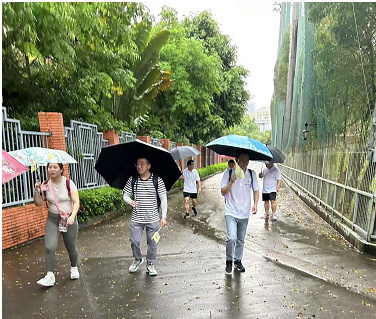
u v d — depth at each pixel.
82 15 6.14
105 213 8.58
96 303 3.74
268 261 5.34
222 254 5.68
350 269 5.01
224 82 23.45
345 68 6.97
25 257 5.17
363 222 6.32
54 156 4.03
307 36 10.23
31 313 3.48
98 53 9.54
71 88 9.80
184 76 18.53
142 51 13.59
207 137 25.12
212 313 3.58
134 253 4.62
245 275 4.69
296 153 16.38
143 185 4.46
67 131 8.29
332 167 8.72
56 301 3.76
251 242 6.50
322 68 8.43
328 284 4.43
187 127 23.84
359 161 6.75
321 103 9.27
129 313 3.54
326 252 5.88
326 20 7.82
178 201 12.27
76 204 4.13
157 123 19.47
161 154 4.29
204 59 18.66
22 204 5.98
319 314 3.62
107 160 4.41
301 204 12.00
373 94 6.00
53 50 6.15
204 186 18.30
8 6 4.66
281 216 9.33
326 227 7.98
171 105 19.69
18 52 9.20
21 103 9.22
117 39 7.95
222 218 8.98
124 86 10.63
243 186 4.73
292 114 14.91
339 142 8.10
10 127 5.82
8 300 3.75
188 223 8.30
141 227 4.55
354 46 6.40
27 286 4.12
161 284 4.30
